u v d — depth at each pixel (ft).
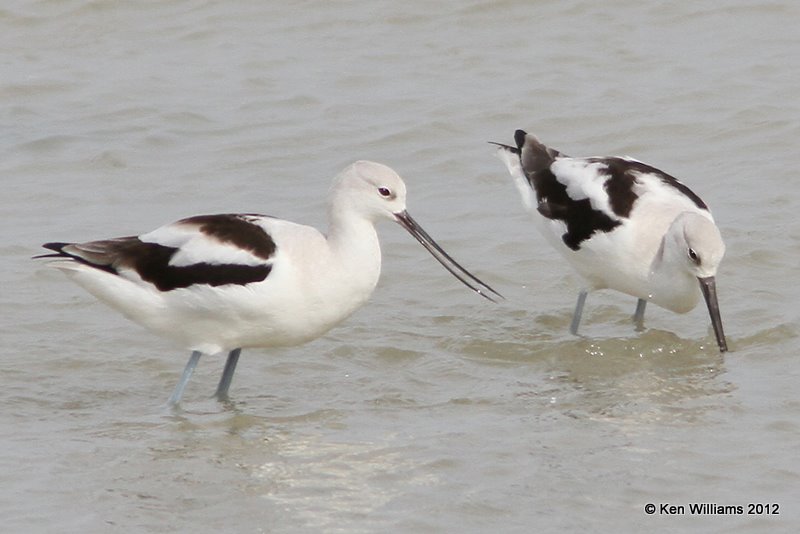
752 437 37.83
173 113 65.98
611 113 64.34
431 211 57.06
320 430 39.19
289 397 42.09
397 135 63.52
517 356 45.39
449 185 59.47
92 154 62.18
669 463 36.35
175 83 68.85
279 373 44.09
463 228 55.47
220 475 36.09
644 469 35.99
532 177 50.19
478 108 65.51
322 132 63.98
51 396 42.16
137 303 40.70
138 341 46.32
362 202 41.01
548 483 35.27
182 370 44.52
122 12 75.66
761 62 68.13
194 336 41.14
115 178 60.03
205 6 76.18
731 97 65.10
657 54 69.72
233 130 64.39
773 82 66.18
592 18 73.56
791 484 35.01
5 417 40.40
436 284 51.03
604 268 47.29
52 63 71.15
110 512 33.99
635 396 41.50
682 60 68.95
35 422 40.04
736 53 69.31
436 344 46.29
